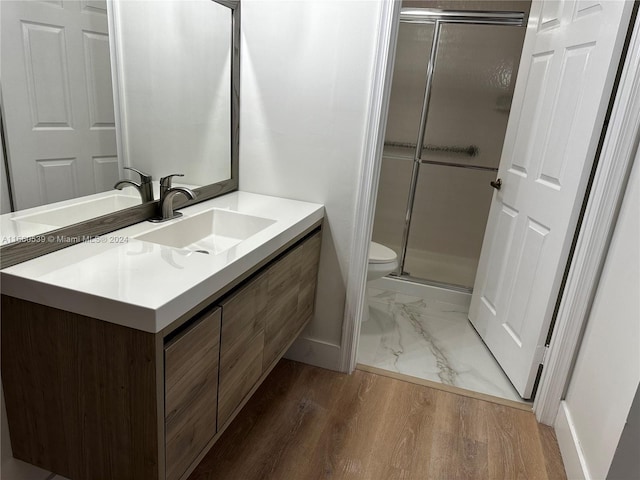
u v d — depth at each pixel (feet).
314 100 6.64
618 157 5.44
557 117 6.78
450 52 9.84
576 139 6.19
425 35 9.89
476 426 6.63
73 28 4.21
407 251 11.26
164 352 3.59
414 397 7.20
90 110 4.54
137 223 5.37
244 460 5.73
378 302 10.68
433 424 6.61
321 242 7.22
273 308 5.70
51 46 4.02
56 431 4.13
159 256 4.37
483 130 10.07
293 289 6.33
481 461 5.99
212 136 6.56
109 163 4.89
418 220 11.00
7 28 3.62
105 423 3.88
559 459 6.12
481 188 10.41
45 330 3.80
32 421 4.18
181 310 3.67
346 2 6.13
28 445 4.30
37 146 4.04
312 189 7.02
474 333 9.44
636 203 5.16
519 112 8.19
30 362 3.96
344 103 6.52
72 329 3.70
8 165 3.80
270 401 6.88
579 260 5.98
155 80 5.32
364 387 7.36
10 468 4.42
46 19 3.93
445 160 10.46
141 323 3.43
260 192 7.32
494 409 7.04
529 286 7.22
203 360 4.19
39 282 3.66
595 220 5.73
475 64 9.76
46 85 4.03
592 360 5.74
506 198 8.40
